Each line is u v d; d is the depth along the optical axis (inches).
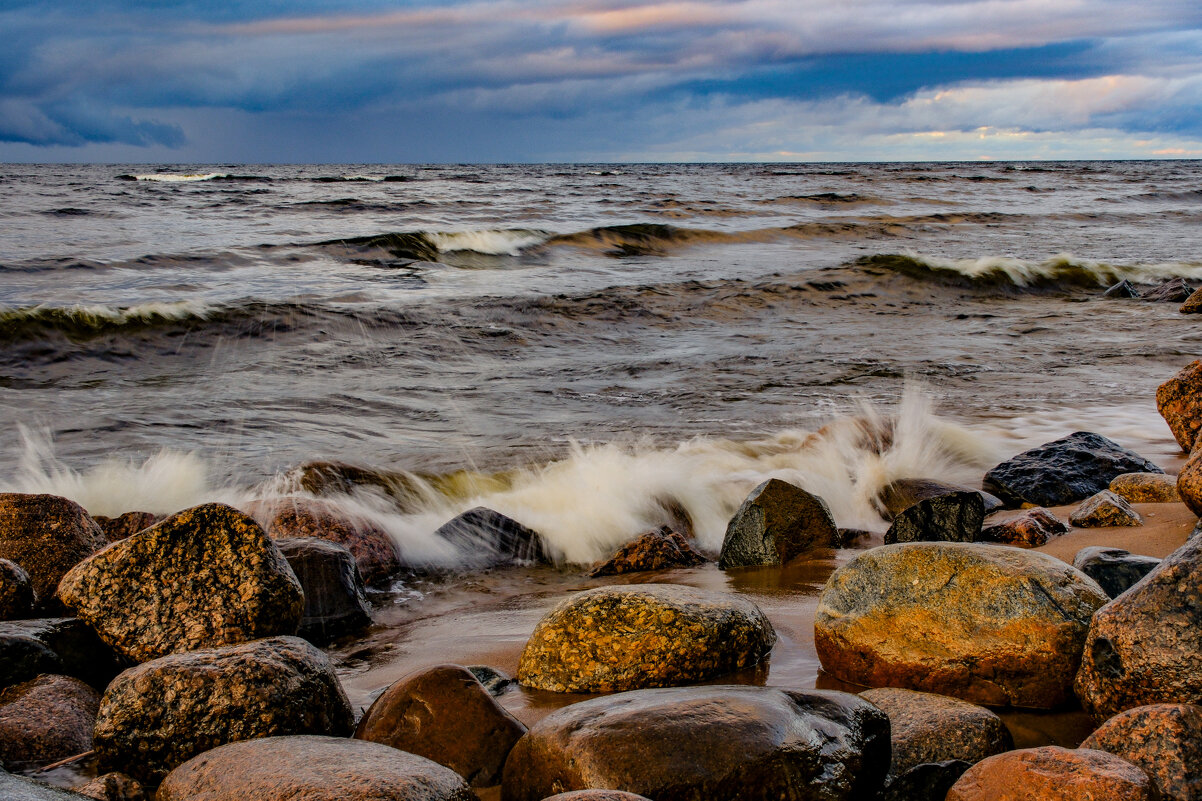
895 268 706.8
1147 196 1902.1
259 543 150.3
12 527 179.5
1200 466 177.8
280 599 147.2
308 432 325.4
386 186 1978.3
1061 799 85.0
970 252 895.1
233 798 89.7
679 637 134.4
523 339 487.2
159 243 765.3
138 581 145.9
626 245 858.8
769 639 147.9
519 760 103.7
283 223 982.4
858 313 584.1
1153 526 197.6
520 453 299.1
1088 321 561.3
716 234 936.3
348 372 417.4
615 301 576.4
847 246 927.0
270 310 502.0
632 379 407.8
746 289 628.7
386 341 473.4
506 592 201.9
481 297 573.9
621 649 134.3
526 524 240.8
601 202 1412.4
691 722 97.1
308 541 188.2
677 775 92.1
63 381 391.9
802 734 97.8
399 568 213.8
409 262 724.0
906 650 128.8
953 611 128.9
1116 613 115.0
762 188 2021.4
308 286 601.0
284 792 87.7
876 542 222.8
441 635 170.6
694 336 505.4
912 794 99.7
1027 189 2153.1
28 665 134.7
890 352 464.1
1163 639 108.8
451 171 3961.6
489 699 116.8
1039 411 346.9
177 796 95.3
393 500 253.0
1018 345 484.7
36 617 151.4
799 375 413.1
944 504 205.3
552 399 372.8
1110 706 113.7
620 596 140.4
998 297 661.9
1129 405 355.9
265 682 116.6
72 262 639.1
